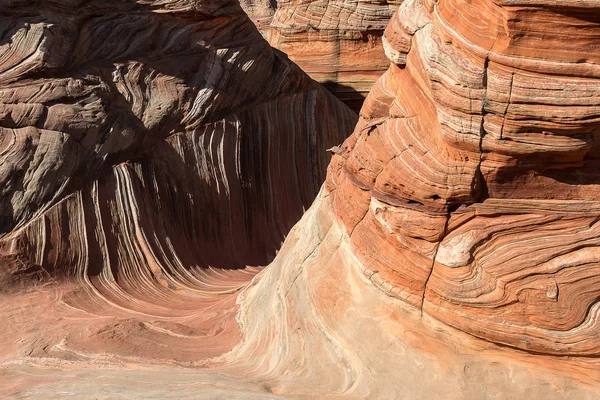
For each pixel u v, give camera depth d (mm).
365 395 7207
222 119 16453
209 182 15641
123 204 13852
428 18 7543
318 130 19141
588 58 6195
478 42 6625
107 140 14125
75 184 13430
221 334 10125
